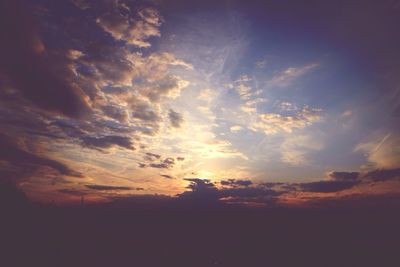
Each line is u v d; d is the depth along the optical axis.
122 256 27.75
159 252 30.06
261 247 32.06
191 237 33.88
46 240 25.44
